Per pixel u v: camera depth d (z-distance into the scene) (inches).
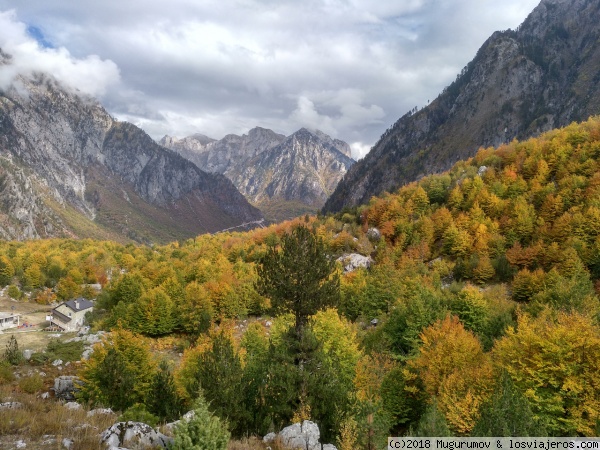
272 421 785.6
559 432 1024.2
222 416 755.4
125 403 1135.6
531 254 3125.0
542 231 3326.8
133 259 5900.6
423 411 1327.5
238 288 3129.9
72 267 5137.8
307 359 1018.1
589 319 1311.5
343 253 4151.1
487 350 1774.1
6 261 4899.1
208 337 2038.6
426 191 4825.3
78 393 1243.8
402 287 2637.8
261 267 1221.7
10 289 4397.1
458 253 3661.4
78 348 2064.5
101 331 2571.4
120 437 523.5
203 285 3240.7
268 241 4970.5
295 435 701.9
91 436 514.3
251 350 1640.0
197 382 820.0
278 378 872.3
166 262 5039.4
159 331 2696.9
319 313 1561.3
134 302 3036.4
